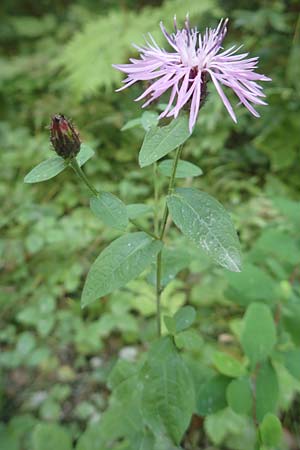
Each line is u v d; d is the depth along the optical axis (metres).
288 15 0.41
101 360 0.26
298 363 0.17
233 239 0.12
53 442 0.16
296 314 0.19
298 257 0.20
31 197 0.34
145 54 0.12
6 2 0.56
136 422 0.17
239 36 0.41
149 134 0.12
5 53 0.54
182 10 0.41
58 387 0.24
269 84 0.38
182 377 0.15
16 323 0.28
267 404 0.15
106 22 0.43
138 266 0.13
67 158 0.13
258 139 0.36
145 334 0.23
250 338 0.16
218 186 0.35
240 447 0.19
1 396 0.24
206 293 0.26
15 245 0.30
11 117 0.44
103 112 0.41
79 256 0.30
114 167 0.38
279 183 0.35
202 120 0.35
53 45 0.49
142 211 0.16
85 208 0.33
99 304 0.28
